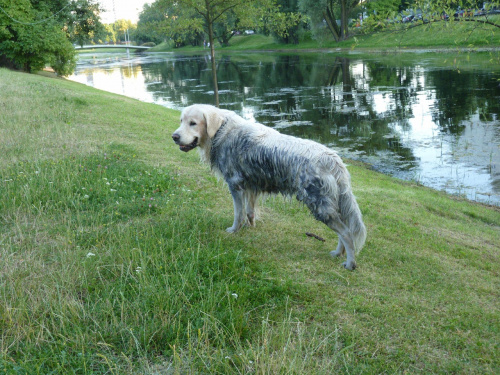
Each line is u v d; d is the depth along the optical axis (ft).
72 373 10.32
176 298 13.07
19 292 13.38
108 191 22.67
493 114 59.16
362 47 173.99
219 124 18.12
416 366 11.52
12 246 16.63
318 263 16.75
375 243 19.17
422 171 39.60
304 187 15.85
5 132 33.35
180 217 19.92
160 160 29.55
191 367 10.73
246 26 64.39
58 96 52.60
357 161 42.91
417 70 104.68
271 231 19.54
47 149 29.99
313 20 190.19
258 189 18.12
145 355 11.05
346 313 13.58
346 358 11.60
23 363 10.41
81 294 13.91
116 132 37.70
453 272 17.07
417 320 13.42
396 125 56.80
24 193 21.36
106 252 16.22
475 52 120.67
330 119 62.39
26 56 101.81
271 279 15.07
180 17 62.59
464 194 33.91
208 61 195.93
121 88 112.16
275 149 16.67
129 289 14.02
